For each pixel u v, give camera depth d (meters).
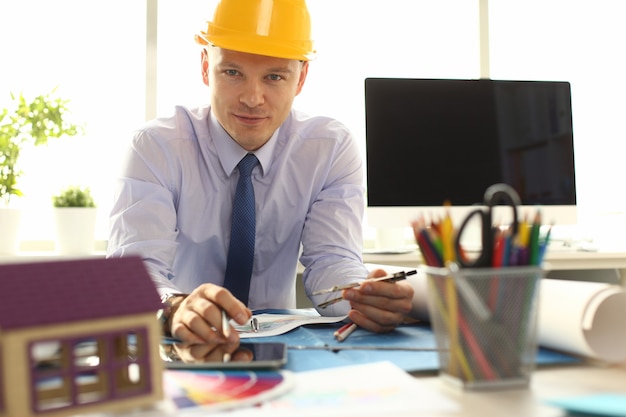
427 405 0.53
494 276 0.60
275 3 1.29
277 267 1.62
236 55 1.29
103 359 0.53
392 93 1.83
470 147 1.86
